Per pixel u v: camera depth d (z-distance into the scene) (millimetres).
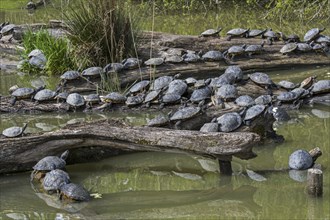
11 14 18281
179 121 7305
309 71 11109
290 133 7863
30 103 9227
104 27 10523
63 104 9156
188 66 10766
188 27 15625
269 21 16094
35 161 6656
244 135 6215
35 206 5906
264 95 8633
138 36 11398
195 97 8641
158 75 10562
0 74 11625
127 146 6621
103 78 9992
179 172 6766
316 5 16141
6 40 13320
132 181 6539
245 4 18703
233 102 8219
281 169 6688
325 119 8414
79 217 5637
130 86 10117
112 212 5742
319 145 7379
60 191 6039
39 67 11422
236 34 11992
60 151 6711
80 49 10828
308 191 5949
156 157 7176
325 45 11508
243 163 6926
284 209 5699
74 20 10836
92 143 6699
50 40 11586
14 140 6586
